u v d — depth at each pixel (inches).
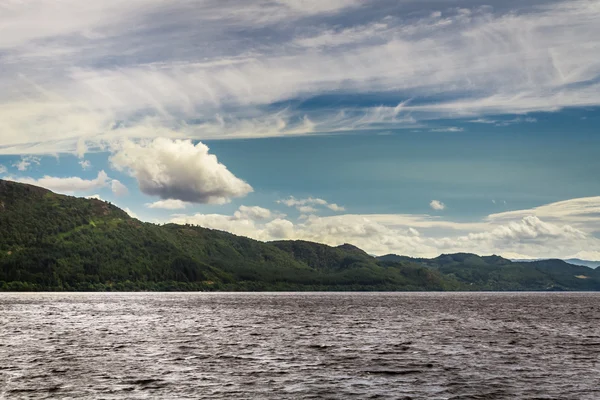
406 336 3700.8
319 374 2217.0
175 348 3024.1
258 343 3260.3
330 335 3754.9
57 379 2095.2
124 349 2977.4
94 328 4313.5
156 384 2007.9
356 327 4426.7
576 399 1817.2
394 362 2529.5
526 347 3105.3
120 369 2319.1
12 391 1884.8
